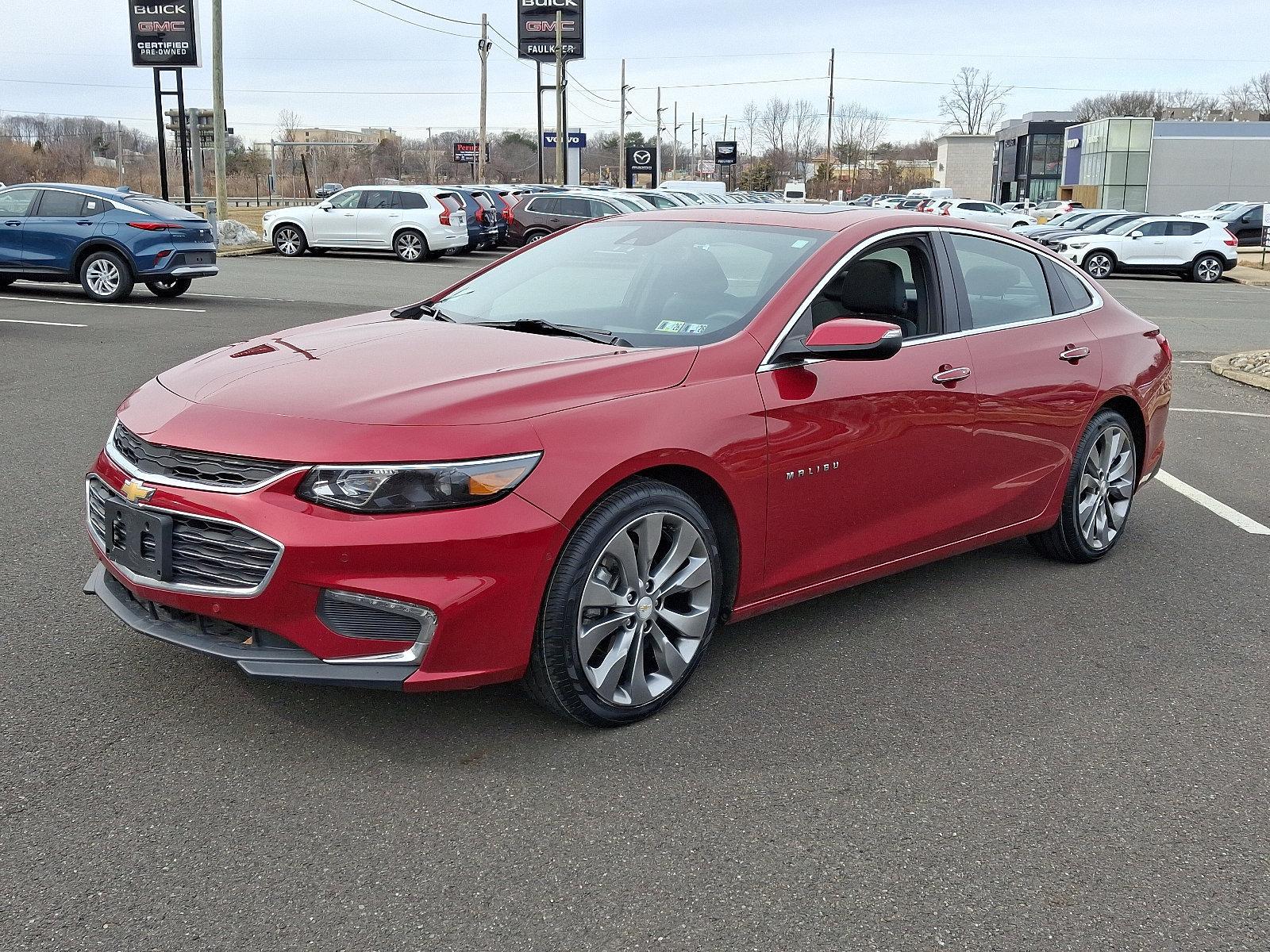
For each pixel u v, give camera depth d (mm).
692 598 3615
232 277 20219
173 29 27578
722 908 2621
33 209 14984
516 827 2922
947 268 4504
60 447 6828
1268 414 9562
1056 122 77188
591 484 3203
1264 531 5945
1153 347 5500
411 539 2980
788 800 3104
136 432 3330
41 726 3348
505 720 3506
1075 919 2621
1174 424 8977
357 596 2988
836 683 3879
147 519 3189
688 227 4539
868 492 4070
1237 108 115062
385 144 85625
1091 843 2945
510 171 96000
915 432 4184
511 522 3072
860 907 2641
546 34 57656
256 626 3066
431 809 2988
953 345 4402
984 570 5203
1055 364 4832
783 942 2504
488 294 4551
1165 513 6266
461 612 3033
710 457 3512
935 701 3762
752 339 3771
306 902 2586
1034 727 3609
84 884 2617
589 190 33906
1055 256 5195
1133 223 29406
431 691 3102
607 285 4289
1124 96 117375
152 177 71438
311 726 3414
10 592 4410
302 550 2957
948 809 3088
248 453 3062
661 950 2465
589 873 2736
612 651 3412
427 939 2477
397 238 26172
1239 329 16734
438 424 3092
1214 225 28969
